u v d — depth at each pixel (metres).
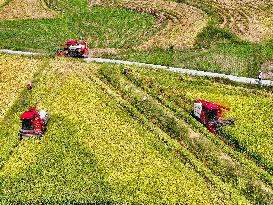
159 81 41.97
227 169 31.03
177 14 58.50
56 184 29.06
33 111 33.72
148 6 61.56
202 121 35.34
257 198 28.83
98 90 40.69
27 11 61.25
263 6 59.66
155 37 52.09
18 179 29.61
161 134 34.72
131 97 39.72
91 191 28.48
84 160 31.00
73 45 46.91
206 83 41.66
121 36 53.31
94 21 57.97
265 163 31.12
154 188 28.62
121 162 30.83
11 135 33.88
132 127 34.94
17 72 44.16
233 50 47.69
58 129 34.19
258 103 37.56
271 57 45.88
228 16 56.91
